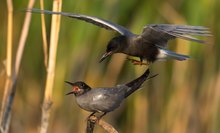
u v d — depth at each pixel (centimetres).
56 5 1120
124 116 1590
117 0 1470
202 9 1478
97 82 1527
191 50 1512
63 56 1509
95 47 1510
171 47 1521
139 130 1559
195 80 1548
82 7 1465
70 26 1482
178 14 1485
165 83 1555
